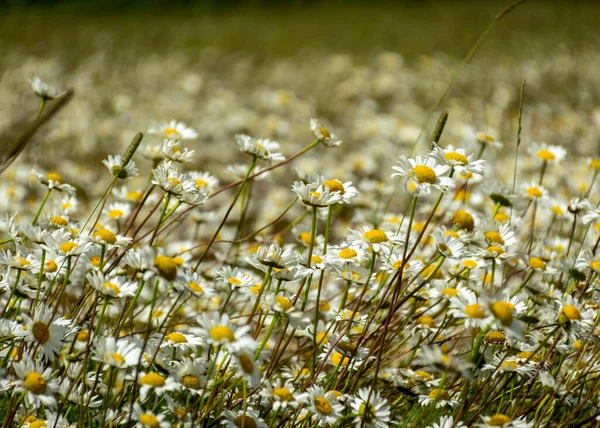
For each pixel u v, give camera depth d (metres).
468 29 30.14
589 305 4.68
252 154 4.99
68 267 3.94
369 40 29.03
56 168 10.21
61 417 3.61
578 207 5.28
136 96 17.31
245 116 14.84
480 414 4.21
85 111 14.21
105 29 28.73
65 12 33.00
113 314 5.30
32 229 4.10
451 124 14.94
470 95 18.33
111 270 4.27
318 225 8.73
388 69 21.55
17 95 13.41
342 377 4.11
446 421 3.80
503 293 4.49
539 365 4.01
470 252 4.55
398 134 13.93
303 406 3.99
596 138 13.15
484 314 3.70
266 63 24.20
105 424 3.76
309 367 4.80
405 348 5.35
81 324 4.45
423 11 36.75
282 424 3.94
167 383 3.57
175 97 16.88
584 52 22.69
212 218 6.61
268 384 3.77
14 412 3.58
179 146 4.89
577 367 4.18
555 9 33.25
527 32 28.31
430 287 4.58
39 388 3.38
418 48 26.77
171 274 3.41
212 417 3.87
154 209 4.69
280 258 3.93
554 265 5.04
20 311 4.77
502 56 23.67
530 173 10.22
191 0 38.03
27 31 24.47
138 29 29.59
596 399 4.25
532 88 18.17
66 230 4.92
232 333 3.34
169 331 4.95
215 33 30.39
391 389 4.67
